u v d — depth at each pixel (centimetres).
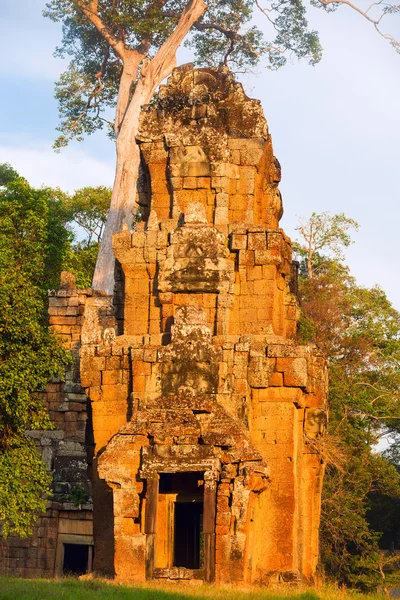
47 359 3127
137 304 3072
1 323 3073
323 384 3053
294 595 2495
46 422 3161
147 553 2630
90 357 2973
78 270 5297
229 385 2830
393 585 4459
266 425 2869
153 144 3197
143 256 3061
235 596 2347
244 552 2608
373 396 5103
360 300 5694
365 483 4694
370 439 4831
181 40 4972
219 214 3095
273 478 2844
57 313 4125
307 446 3020
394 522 5734
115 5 5088
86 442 3083
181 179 3133
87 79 5397
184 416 2698
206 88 3222
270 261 3019
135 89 4966
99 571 2866
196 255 3012
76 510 3938
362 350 5309
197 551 3391
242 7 5122
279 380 2866
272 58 5225
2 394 2997
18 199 4825
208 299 3012
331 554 4397
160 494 2844
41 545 3950
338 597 2594
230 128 3173
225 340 2934
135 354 2881
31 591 2239
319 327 5322
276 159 3366
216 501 2633
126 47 5209
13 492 3036
